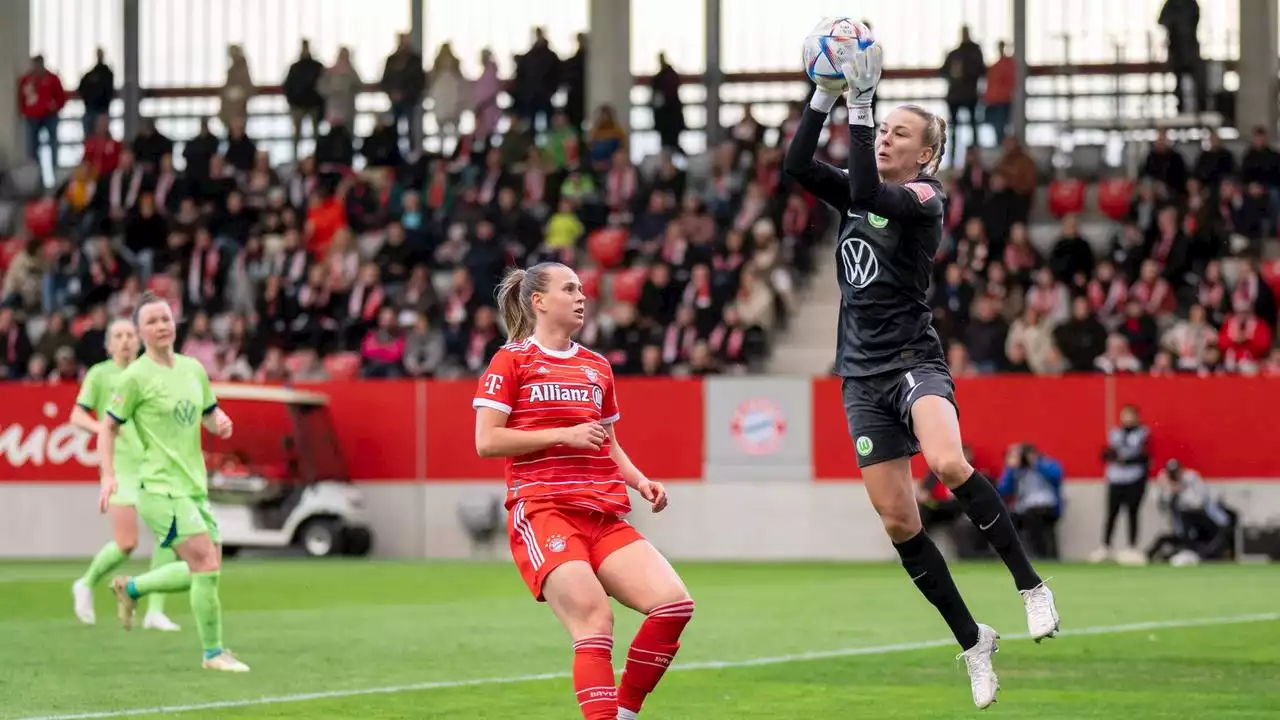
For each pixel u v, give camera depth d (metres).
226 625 13.79
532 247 27.66
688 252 26.83
